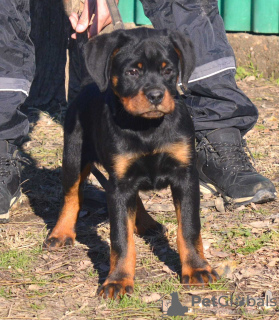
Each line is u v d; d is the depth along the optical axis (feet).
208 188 20.43
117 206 14.26
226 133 20.21
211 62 19.53
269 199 19.02
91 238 17.43
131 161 14.37
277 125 28.27
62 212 17.26
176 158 14.42
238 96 19.94
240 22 37.11
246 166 20.03
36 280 14.53
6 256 15.80
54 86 33.58
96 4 19.39
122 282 13.55
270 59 36.35
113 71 14.47
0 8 18.61
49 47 33.06
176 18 19.34
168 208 19.13
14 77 18.95
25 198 20.77
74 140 16.98
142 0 19.63
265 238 16.39
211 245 16.17
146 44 14.02
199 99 20.20
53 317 12.78
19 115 19.35
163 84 13.97
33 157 25.00
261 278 14.15
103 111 15.05
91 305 13.24
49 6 32.45
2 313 12.99
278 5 35.63
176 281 14.17
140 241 16.88
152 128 14.25
